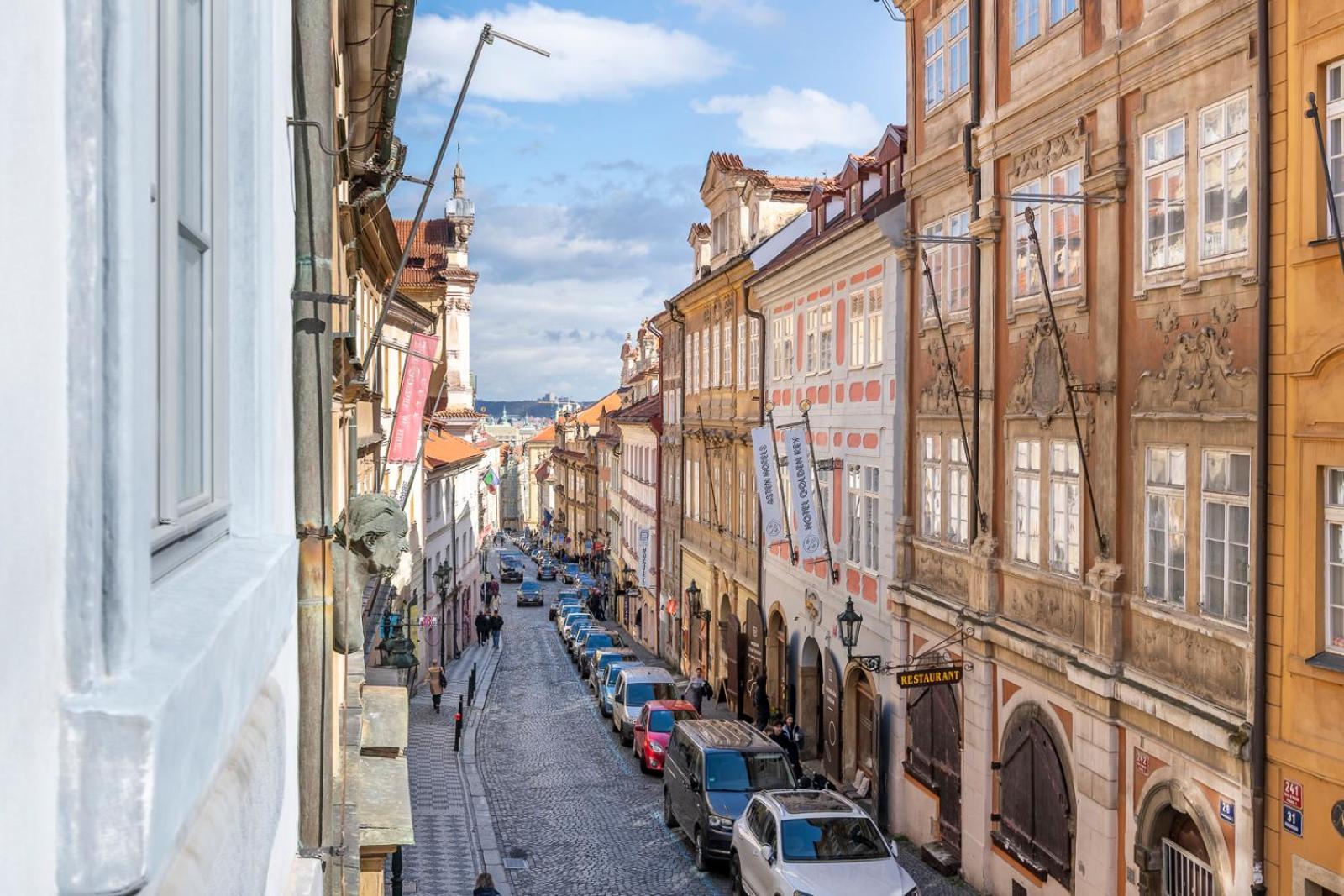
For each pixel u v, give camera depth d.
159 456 2.20
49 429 1.36
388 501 5.27
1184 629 12.59
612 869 19.66
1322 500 10.60
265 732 2.51
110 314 1.49
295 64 4.36
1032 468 16.39
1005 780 17.00
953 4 19.09
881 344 22.36
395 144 13.24
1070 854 14.91
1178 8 12.75
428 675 40.56
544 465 135.00
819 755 27.30
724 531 37.34
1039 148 16.08
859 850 15.48
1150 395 13.41
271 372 3.19
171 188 2.19
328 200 4.48
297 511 4.32
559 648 54.97
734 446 35.62
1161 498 13.23
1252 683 11.33
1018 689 16.59
